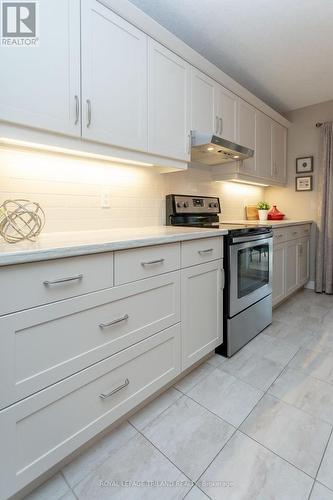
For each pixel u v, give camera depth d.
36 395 0.99
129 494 1.03
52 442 1.05
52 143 1.32
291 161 3.68
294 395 1.58
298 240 3.26
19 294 0.93
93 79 1.42
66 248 1.03
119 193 2.01
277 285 2.84
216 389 1.64
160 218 2.34
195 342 1.74
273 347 2.14
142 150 1.70
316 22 1.97
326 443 1.25
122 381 1.30
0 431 0.91
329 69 2.62
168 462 1.17
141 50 1.65
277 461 1.16
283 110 3.63
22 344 0.95
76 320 1.10
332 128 3.25
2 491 0.92
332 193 3.30
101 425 1.22
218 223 2.69
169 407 1.49
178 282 1.58
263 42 2.20
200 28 2.03
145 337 1.40
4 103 1.13
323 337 2.30
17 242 1.21
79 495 1.03
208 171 2.88
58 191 1.67
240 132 2.65
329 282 3.39
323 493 1.02
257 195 3.76
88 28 1.39
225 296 1.97
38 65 1.22
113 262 1.22
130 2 1.64
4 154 1.44
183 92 1.96
